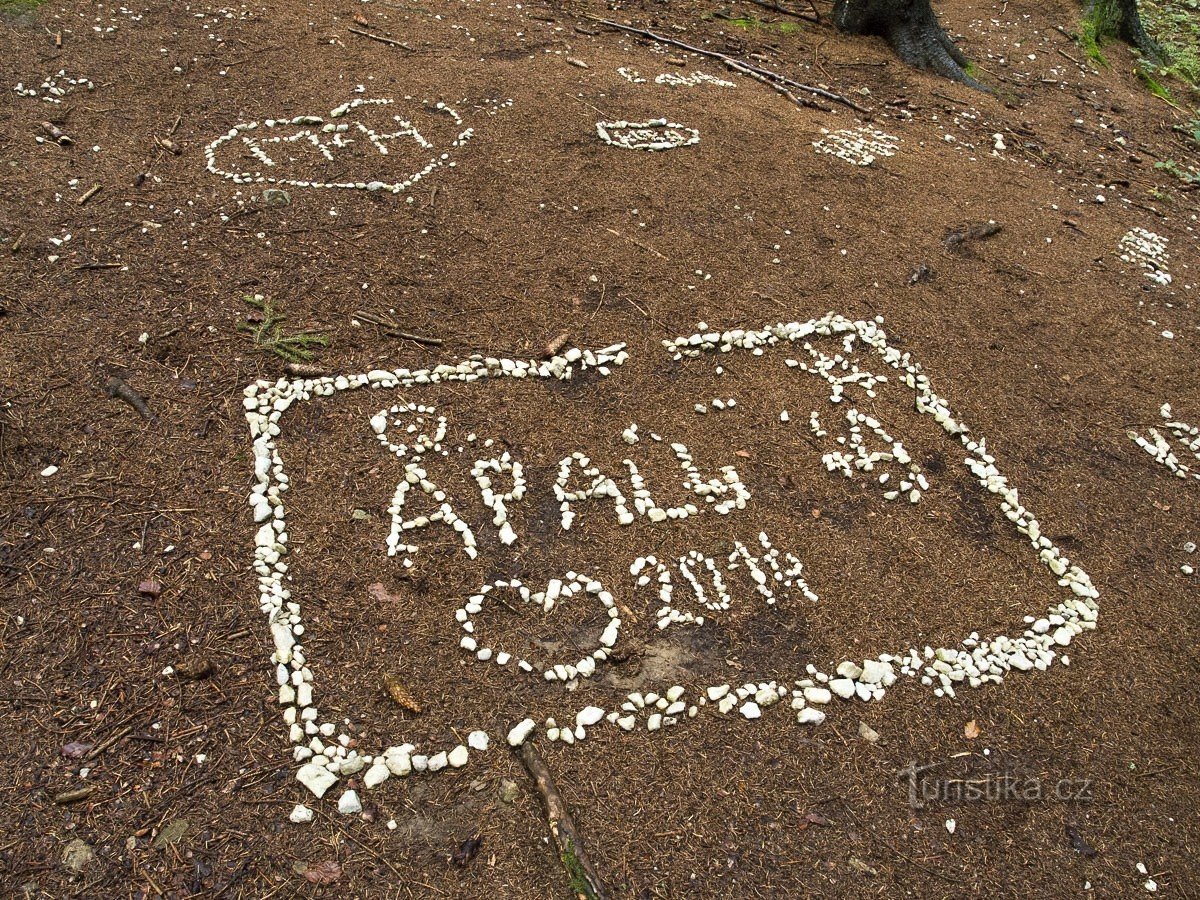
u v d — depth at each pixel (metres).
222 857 1.62
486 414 2.50
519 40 4.29
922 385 2.81
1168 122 5.21
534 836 1.72
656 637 2.08
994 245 3.46
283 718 1.82
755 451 2.54
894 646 2.13
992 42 5.78
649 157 3.52
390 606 2.04
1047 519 2.50
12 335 2.36
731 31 5.03
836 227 3.36
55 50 3.47
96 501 2.07
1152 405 2.92
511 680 1.95
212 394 2.36
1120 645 2.21
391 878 1.64
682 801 1.80
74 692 1.78
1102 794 1.91
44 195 2.80
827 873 1.73
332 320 2.63
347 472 2.29
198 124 3.29
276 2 4.14
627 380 2.66
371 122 3.46
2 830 1.59
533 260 2.97
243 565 2.03
